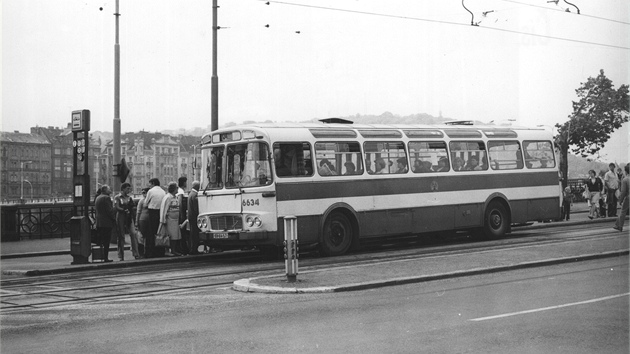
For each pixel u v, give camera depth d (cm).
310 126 2016
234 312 1137
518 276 1475
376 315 1075
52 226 2905
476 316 1048
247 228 1906
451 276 1488
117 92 2964
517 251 1834
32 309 1226
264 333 961
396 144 2172
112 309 1201
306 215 1962
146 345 907
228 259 2048
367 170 2098
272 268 1753
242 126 1955
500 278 1453
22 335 992
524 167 2486
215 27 2622
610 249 1844
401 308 1131
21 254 2264
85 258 1936
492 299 1197
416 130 2231
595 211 3180
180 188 2127
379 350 848
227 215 1944
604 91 3150
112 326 1045
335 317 1066
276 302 1229
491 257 1730
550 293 1246
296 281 1417
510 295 1234
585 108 3159
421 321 1020
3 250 2389
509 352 831
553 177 2561
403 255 1939
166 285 1502
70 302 1303
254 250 2239
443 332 942
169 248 2084
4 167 11138
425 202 2217
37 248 2447
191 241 2092
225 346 887
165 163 12950
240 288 1389
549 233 2520
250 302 1238
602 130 3189
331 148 2033
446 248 2105
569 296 1210
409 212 2178
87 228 1945
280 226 1911
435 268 1565
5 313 1183
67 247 2486
